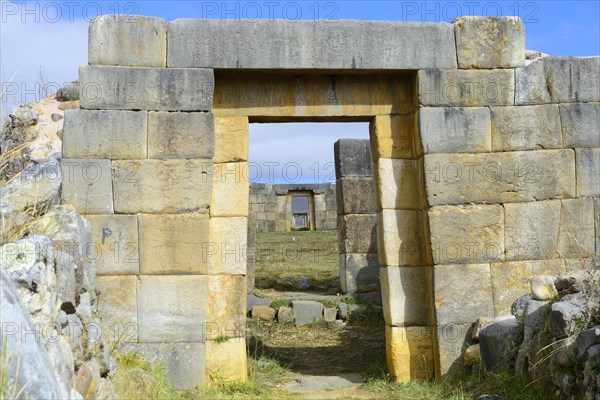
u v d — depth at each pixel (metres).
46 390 4.44
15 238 6.22
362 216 15.30
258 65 8.72
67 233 6.92
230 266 8.82
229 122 9.00
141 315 8.46
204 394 8.13
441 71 8.98
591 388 6.14
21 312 4.65
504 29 9.12
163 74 8.62
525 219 9.00
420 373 9.01
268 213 30.48
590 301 6.91
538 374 7.20
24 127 10.48
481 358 8.38
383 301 9.30
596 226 9.03
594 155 9.11
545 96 9.12
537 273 8.95
